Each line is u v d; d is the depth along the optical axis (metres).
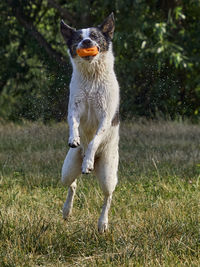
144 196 14.94
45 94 24.67
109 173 12.02
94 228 12.09
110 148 11.99
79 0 31.56
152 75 27.88
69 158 12.22
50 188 16.16
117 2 30.16
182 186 15.71
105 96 11.59
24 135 25.17
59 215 13.43
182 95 30.34
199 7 32.12
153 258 10.29
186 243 11.02
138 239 11.23
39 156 20.77
